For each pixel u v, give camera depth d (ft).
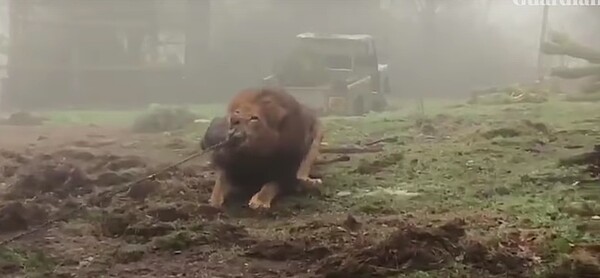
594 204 22.81
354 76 56.85
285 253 18.56
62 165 29.91
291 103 24.39
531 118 43.11
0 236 20.66
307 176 25.50
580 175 26.84
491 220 21.26
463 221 20.38
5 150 35.96
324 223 21.49
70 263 18.25
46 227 21.42
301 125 24.45
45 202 24.35
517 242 18.79
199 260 18.35
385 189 26.09
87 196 25.26
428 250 17.70
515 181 26.63
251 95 23.89
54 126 49.52
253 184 24.43
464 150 32.89
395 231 19.19
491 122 40.50
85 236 20.59
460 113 47.44
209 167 29.45
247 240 19.74
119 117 55.77
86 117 56.24
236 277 17.10
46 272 17.54
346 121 45.19
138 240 20.02
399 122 43.96
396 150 33.22
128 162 32.14
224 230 20.31
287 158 24.07
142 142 39.19
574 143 33.83
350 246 18.60
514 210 22.53
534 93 56.59
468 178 27.66
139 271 17.60
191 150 35.73
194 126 45.34
